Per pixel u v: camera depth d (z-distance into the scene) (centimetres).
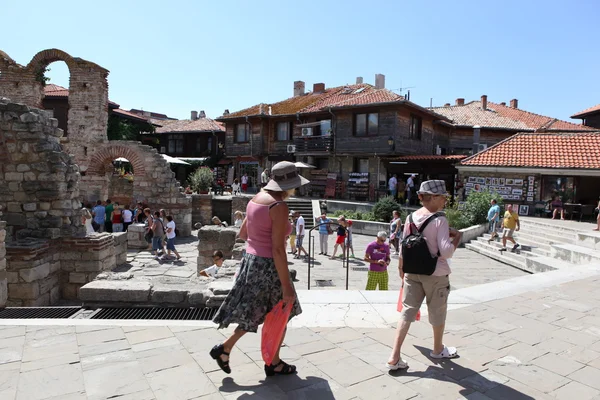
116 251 1327
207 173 2912
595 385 361
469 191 2298
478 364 396
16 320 477
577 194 2147
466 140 3528
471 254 1666
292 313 350
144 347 408
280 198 342
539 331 489
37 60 2150
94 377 347
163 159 2181
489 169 2211
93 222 1862
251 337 441
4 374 348
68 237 1046
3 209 1032
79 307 662
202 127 4419
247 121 3534
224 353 341
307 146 3156
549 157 2162
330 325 491
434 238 372
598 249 1220
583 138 2261
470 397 335
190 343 421
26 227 1034
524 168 2130
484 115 3681
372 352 417
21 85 2150
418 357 407
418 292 384
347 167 3016
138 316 604
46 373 351
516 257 1429
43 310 650
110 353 393
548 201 2138
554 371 386
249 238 346
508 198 2217
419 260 369
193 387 335
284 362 364
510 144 2359
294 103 3638
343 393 335
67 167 1070
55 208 1045
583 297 634
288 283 327
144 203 2147
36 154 1028
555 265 1178
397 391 341
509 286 697
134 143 2180
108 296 634
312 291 623
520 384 359
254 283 333
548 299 621
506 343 450
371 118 2838
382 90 3016
